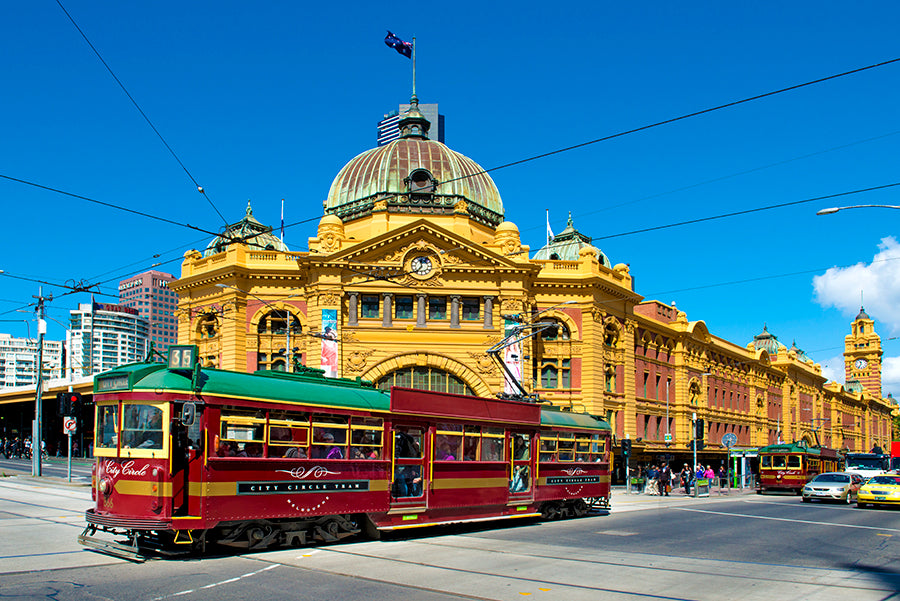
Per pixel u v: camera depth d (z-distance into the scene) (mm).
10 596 13234
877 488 38688
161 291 145375
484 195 62406
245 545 18656
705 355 80750
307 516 19844
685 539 23703
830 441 127812
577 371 56500
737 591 15008
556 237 72875
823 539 24047
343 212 60625
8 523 23344
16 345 157375
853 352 169125
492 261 53344
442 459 24109
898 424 191625
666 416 70062
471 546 21156
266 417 19062
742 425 90438
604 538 23781
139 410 17703
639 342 66625
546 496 28906
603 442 33625
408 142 62094
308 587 14648
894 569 18062
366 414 21641
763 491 55406
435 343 52312
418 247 52750
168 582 14773
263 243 61250
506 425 27016
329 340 49562
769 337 121375
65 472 49969
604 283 57406
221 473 17906
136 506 17328
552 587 15188
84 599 13164
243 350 53219
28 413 82812
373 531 22141
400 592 14414
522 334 52594
